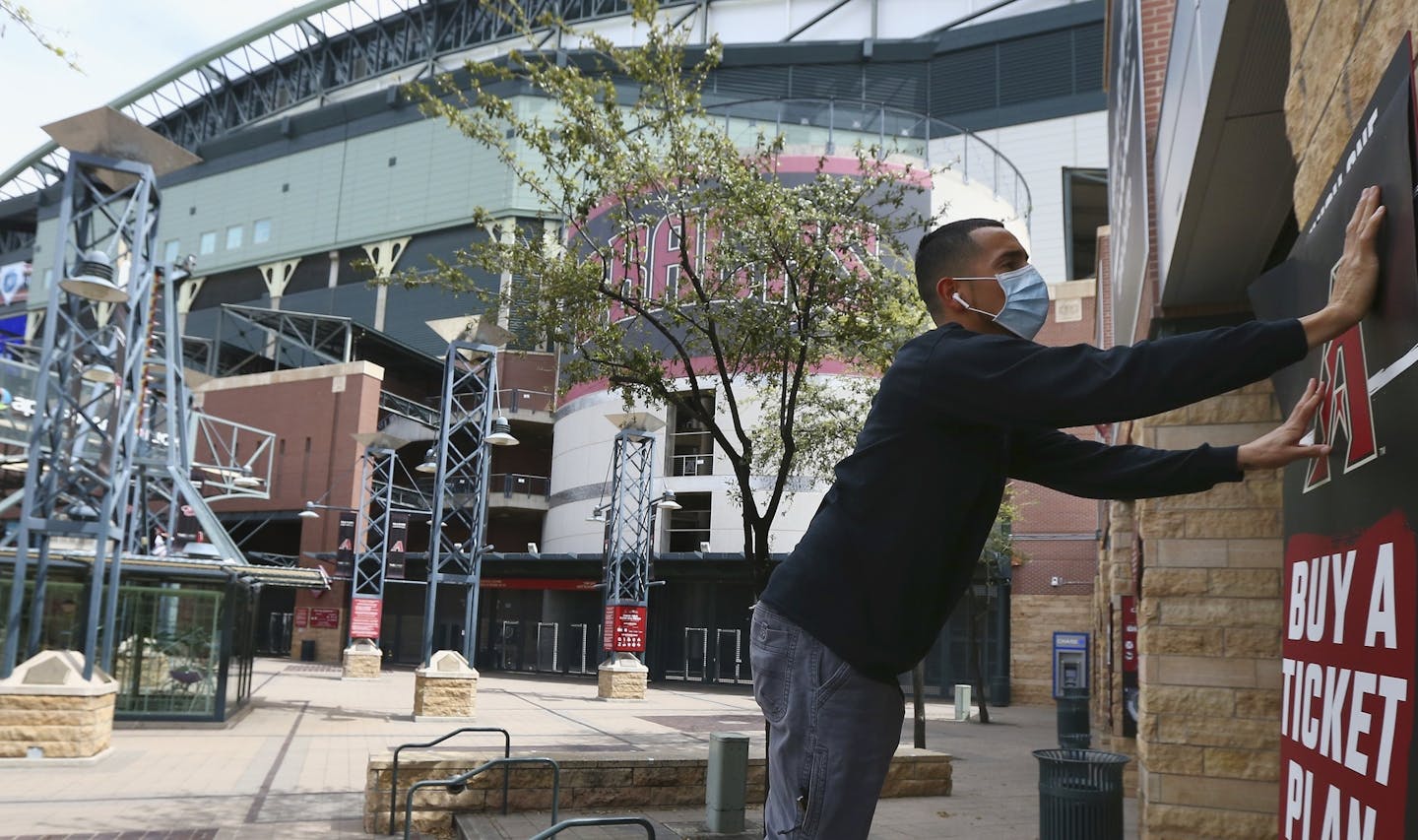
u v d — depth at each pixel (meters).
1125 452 1.71
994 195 41.31
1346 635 1.99
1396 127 1.58
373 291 62.91
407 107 64.69
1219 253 7.17
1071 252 53.28
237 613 21.06
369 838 10.09
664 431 42.28
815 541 1.60
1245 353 1.35
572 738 19.19
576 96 12.09
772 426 18.72
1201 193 6.31
